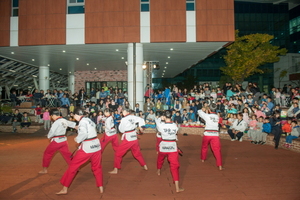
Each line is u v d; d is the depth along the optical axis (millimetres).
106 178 6234
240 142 11930
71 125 6609
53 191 5320
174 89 20625
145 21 16844
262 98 16484
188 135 14359
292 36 47906
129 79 17391
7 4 17453
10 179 6105
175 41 16703
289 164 7617
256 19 46906
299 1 45594
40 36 17141
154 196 5059
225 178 6219
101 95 20078
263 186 5629
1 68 22984
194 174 6570
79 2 17281
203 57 23031
